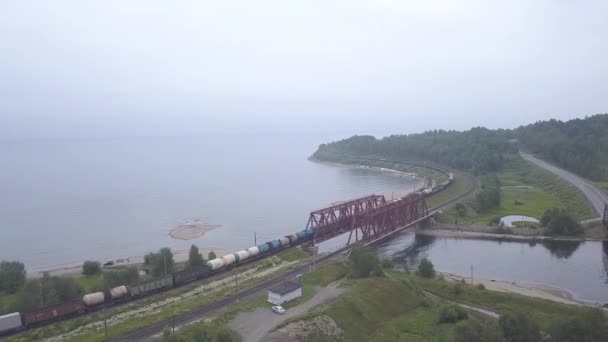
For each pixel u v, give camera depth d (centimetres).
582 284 10869
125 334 6806
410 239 15950
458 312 7725
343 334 6788
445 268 12550
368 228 14162
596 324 5859
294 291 7812
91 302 8150
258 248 11562
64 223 19538
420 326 7438
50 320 7638
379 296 8194
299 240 12694
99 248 15862
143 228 18500
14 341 6925
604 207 16162
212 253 12019
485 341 5819
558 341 5975
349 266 9975
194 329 6556
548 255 13375
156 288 9131
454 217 17600
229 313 7194
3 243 16688
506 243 14900
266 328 6562
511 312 8244
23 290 9275
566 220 15025
